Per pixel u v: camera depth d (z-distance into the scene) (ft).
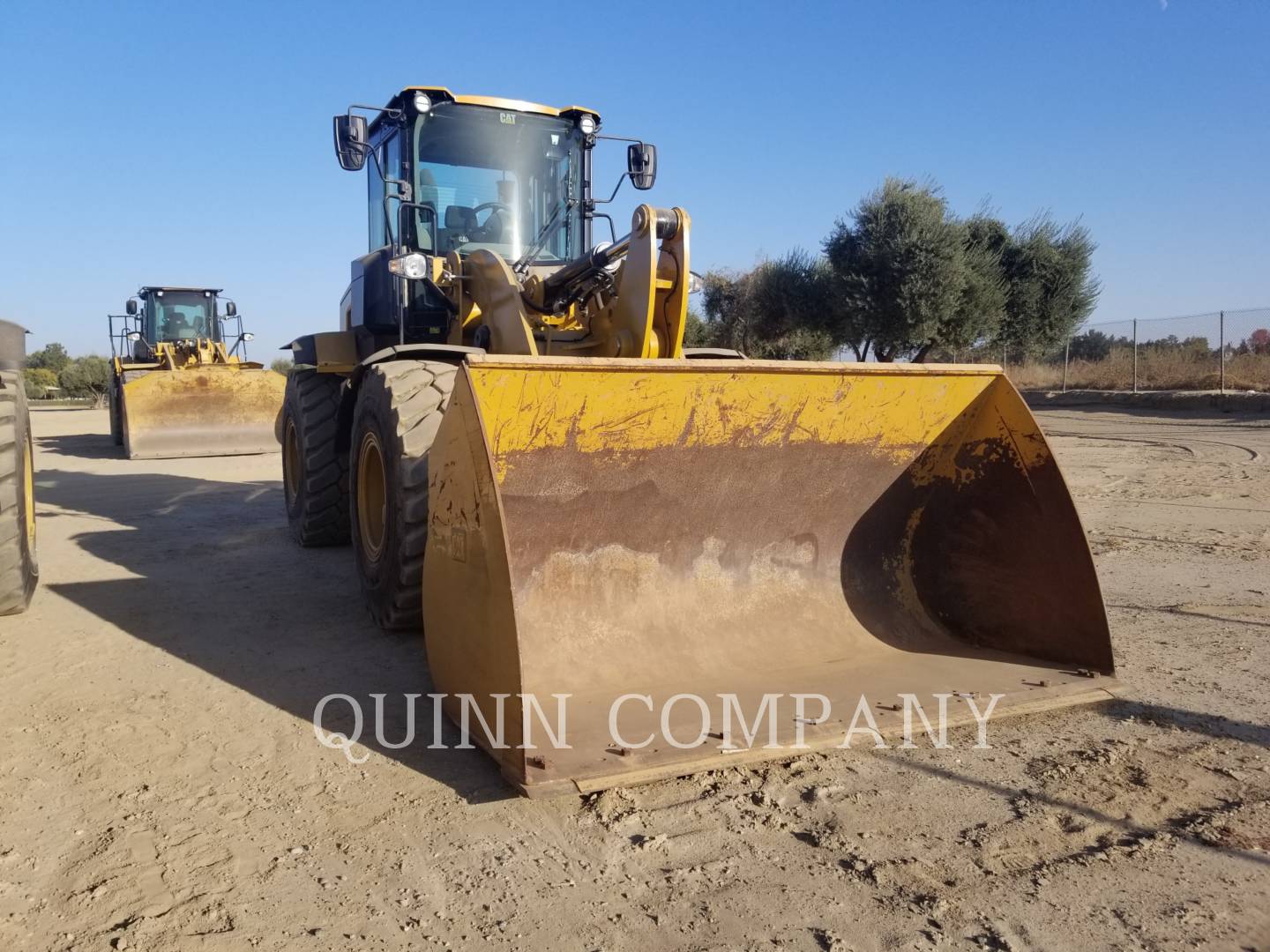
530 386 10.23
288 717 11.58
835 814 8.98
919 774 9.86
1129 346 77.05
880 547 14.19
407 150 17.74
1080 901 7.50
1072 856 8.22
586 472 11.34
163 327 62.13
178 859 8.20
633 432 11.23
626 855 8.27
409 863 8.14
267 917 7.32
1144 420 60.80
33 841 8.54
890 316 68.69
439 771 9.98
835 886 7.76
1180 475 34.60
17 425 15.34
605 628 12.03
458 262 16.70
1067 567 12.65
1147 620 15.92
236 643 14.69
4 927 7.16
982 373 12.89
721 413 11.58
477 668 10.02
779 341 85.97
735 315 87.56
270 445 50.49
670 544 12.59
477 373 9.88
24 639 14.90
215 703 12.09
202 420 49.24
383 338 20.39
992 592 13.52
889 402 12.59
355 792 9.50
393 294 18.24
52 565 20.85
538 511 11.41
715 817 8.95
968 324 69.00
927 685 11.97
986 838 8.53
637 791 9.52
